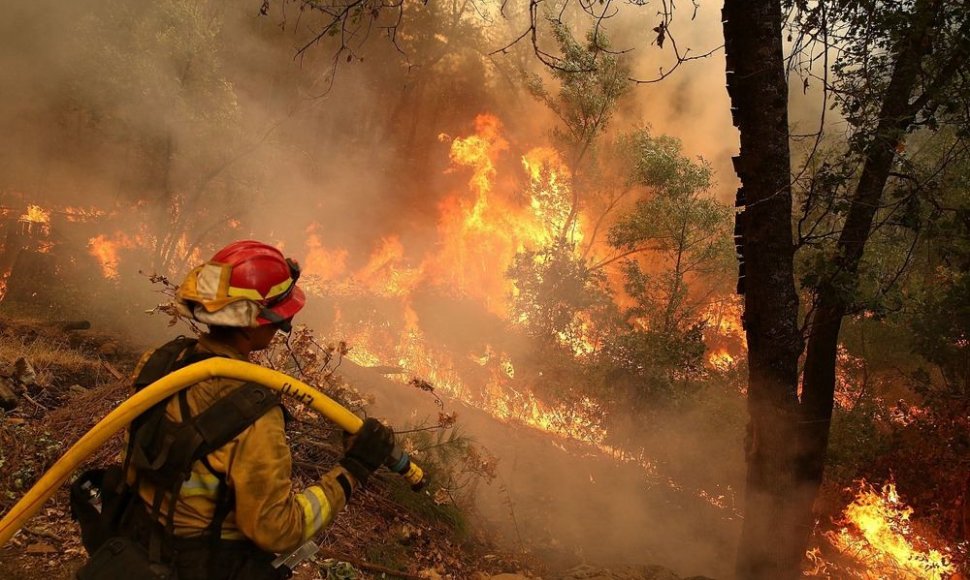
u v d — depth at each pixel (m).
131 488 1.99
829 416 7.35
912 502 12.27
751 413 6.58
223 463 1.86
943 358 11.45
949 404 12.48
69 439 5.08
